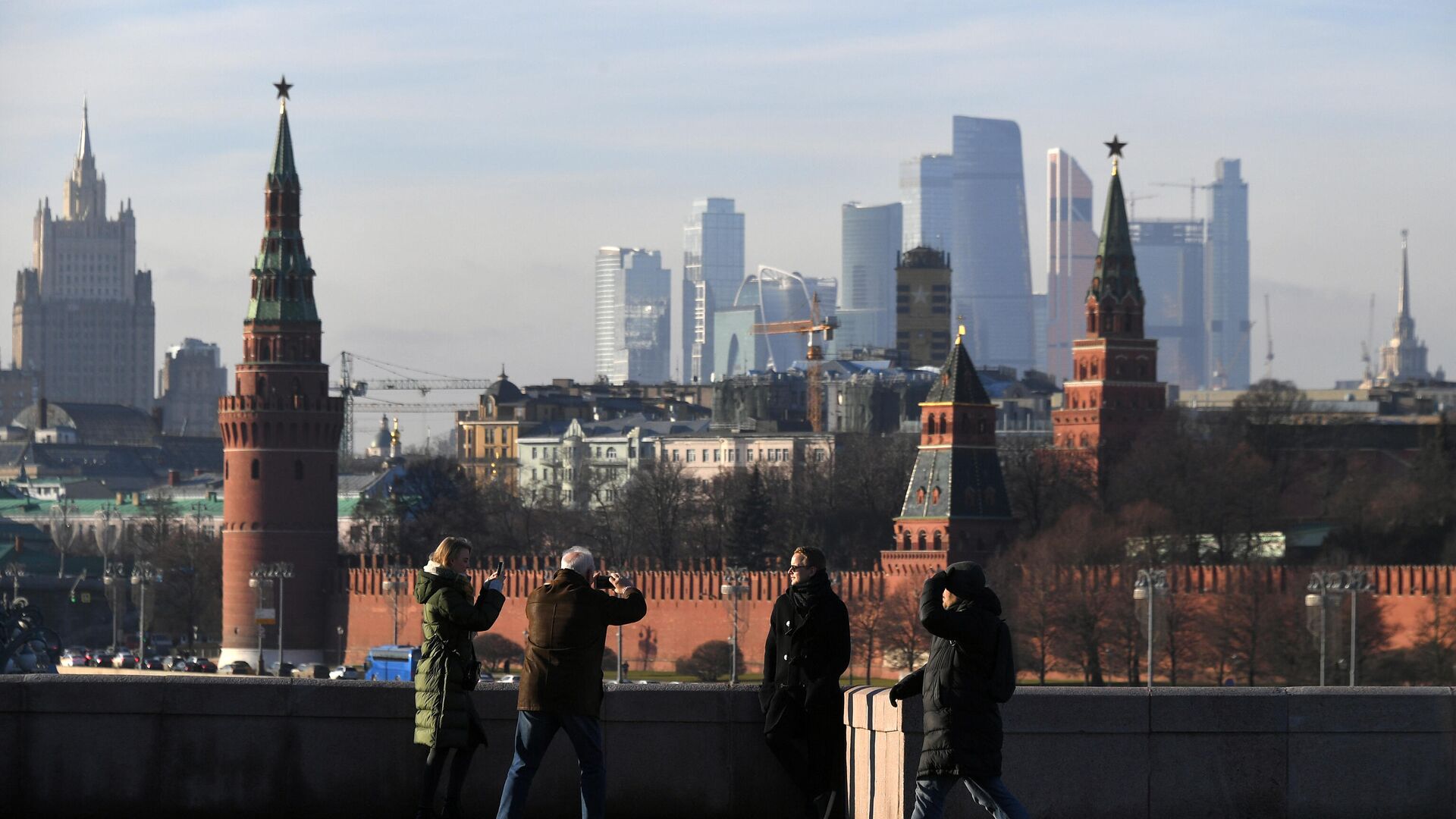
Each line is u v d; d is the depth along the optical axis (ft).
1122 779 257.75
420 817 254.27
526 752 248.32
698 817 268.41
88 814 267.80
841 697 258.16
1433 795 261.65
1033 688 263.08
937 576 238.48
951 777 238.07
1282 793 259.80
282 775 269.03
